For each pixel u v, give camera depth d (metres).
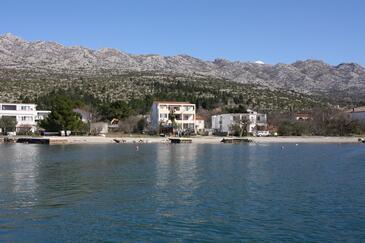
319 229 32.41
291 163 79.62
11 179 55.50
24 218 35.19
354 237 30.61
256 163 78.94
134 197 43.69
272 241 29.80
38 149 111.88
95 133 173.38
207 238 30.36
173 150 112.62
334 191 47.66
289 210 38.16
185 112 192.62
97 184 51.72
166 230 32.09
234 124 191.88
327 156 97.00
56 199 42.53
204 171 65.50
